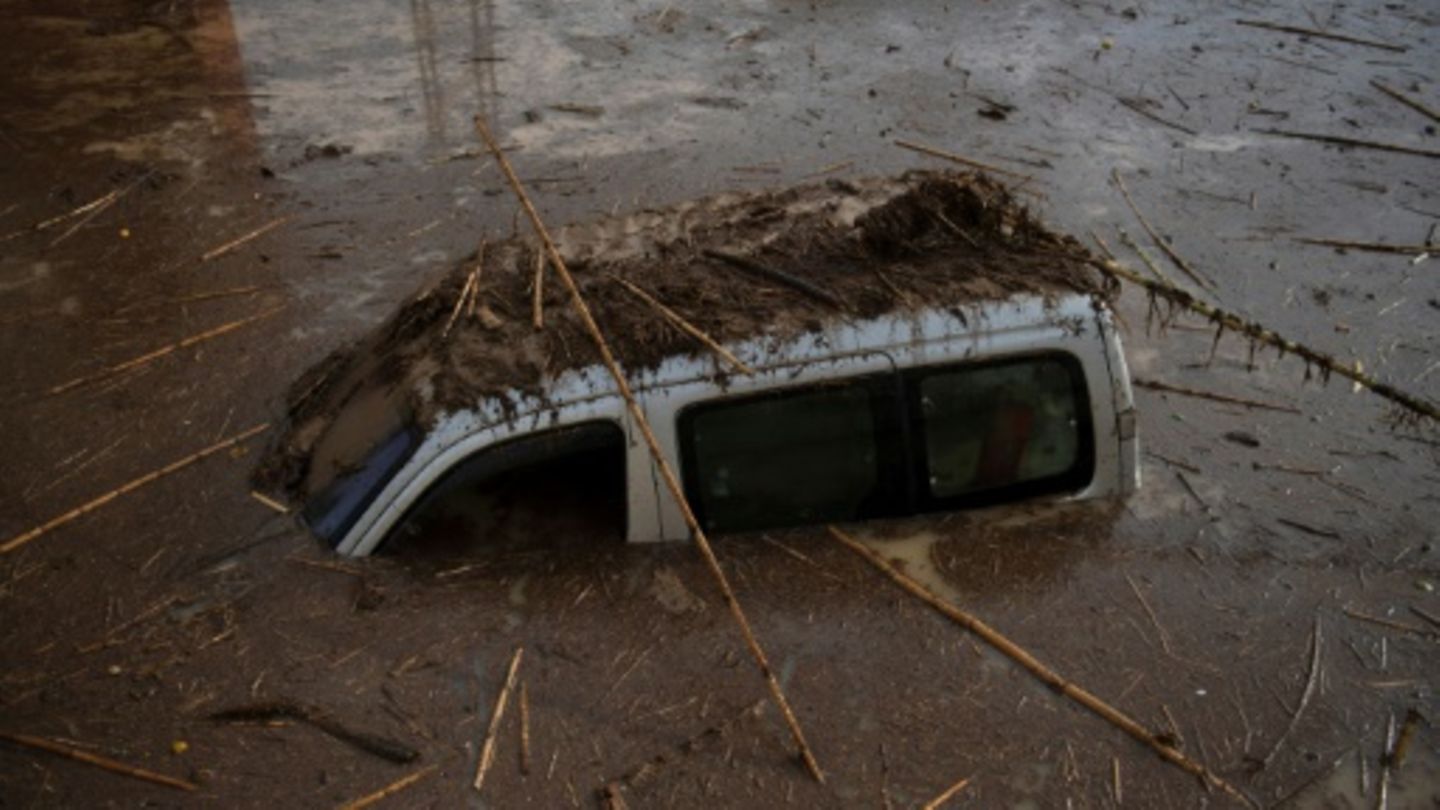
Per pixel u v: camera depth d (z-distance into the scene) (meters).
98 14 12.71
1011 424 5.22
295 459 5.74
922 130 10.52
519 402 4.85
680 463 4.98
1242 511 5.94
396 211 9.13
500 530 5.26
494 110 10.81
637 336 4.98
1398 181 9.86
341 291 8.05
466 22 12.74
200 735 4.47
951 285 5.21
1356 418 6.92
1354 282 8.41
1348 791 4.39
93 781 4.31
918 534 5.29
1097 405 5.29
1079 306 5.18
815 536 5.26
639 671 4.69
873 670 4.73
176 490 5.87
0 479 6.07
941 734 4.51
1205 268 8.52
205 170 9.67
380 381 5.45
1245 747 4.53
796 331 4.97
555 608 4.93
